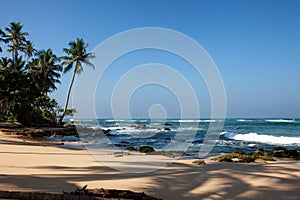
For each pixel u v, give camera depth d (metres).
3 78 36.31
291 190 6.66
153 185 6.82
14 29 46.31
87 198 4.91
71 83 44.81
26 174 7.72
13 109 38.72
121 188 6.36
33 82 46.03
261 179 7.79
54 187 6.09
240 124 62.34
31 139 22.95
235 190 6.59
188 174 8.48
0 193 4.86
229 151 18.41
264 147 21.75
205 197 5.98
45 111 47.75
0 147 15.23
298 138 27.53
